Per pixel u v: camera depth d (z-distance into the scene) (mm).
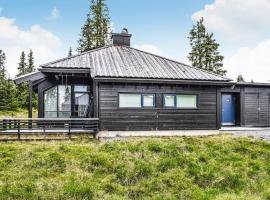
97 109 18062
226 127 23328
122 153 12633
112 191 9953
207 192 10266
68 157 12109
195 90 19672
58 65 18953
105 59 21125
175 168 11625
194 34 50594
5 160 11805
